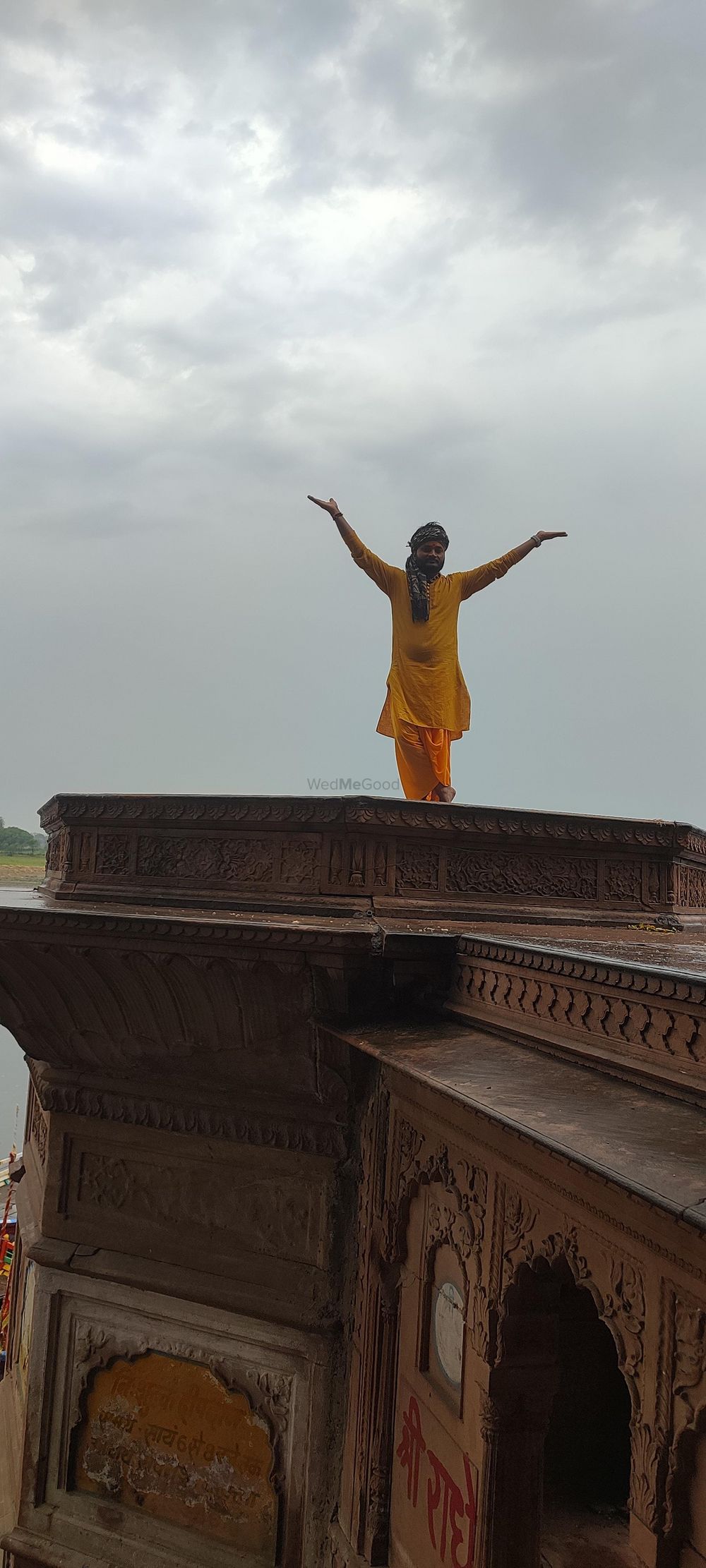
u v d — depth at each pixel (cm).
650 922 827
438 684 986
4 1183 1833
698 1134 324
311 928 599
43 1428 777
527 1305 443
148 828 811
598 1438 753
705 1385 291
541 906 811
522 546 1028
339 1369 675
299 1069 684
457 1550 482
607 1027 423
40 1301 795
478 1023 557
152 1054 737
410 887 755
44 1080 808
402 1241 598
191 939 627
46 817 972
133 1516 732
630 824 843
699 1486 301
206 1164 746
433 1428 532
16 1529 764
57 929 662
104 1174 788
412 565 1002
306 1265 696
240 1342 710
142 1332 753
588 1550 652
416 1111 575
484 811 778
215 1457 710
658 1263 320
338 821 729
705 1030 349
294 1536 664
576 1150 306
